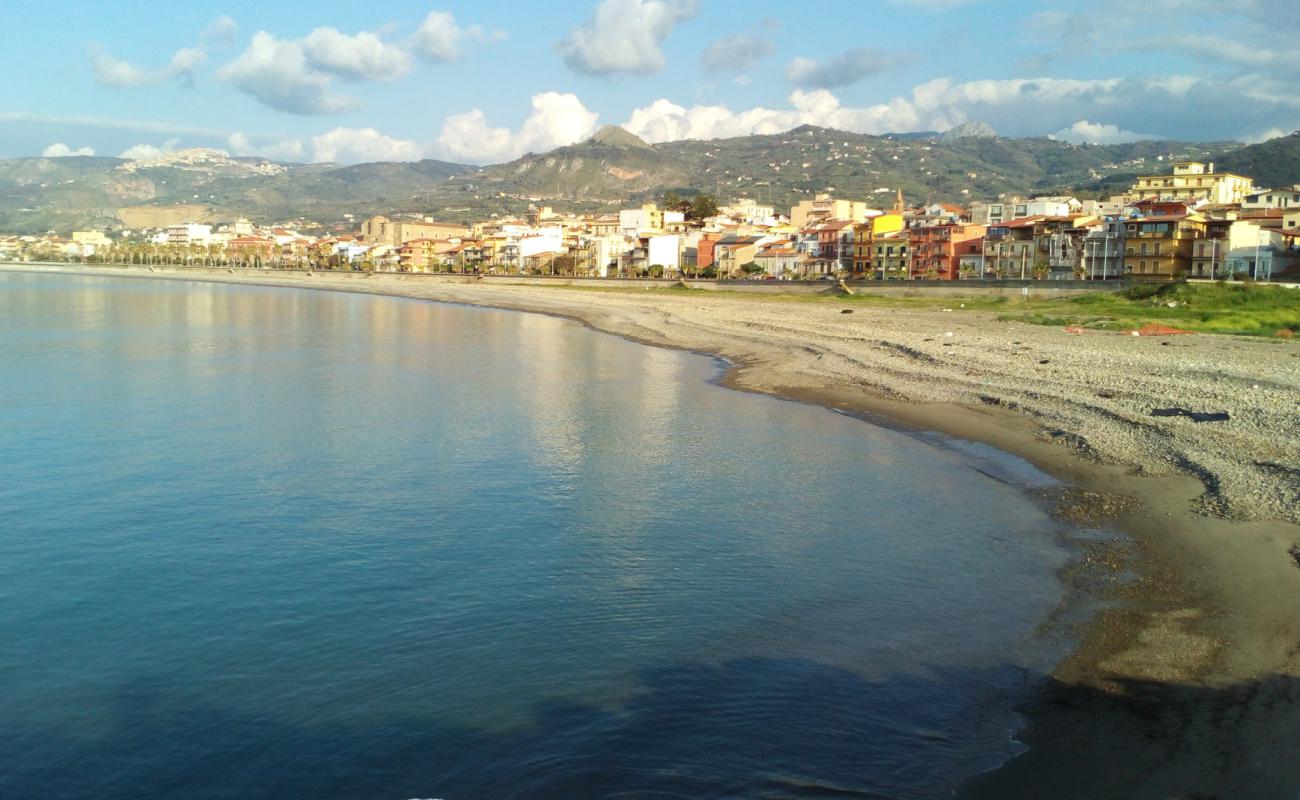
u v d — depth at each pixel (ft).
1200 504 75.10
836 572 66.28
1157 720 42.11
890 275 474.08
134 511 86.12
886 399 138.10
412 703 48.93
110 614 62.34
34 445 114.52
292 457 107.04
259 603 63.67
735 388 158.40
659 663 52.39
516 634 57.16
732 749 42.86
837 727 44.32
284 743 45.62
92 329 291.79
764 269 544.21
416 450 110.11
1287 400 114.21
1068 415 114.21
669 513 82.69
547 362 202.69
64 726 47.98
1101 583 60.39
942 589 61.93
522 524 80.12
